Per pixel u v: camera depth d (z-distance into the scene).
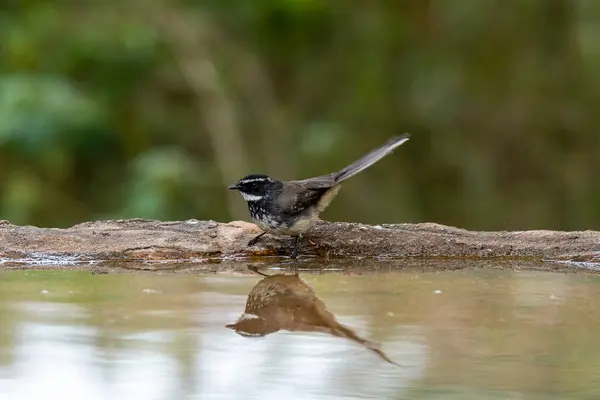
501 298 7.27
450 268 8.59
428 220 16.22
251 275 8.23
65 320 6.64
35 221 14.63
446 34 16.78
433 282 7.89
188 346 6.17
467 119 16.58
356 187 16.19
